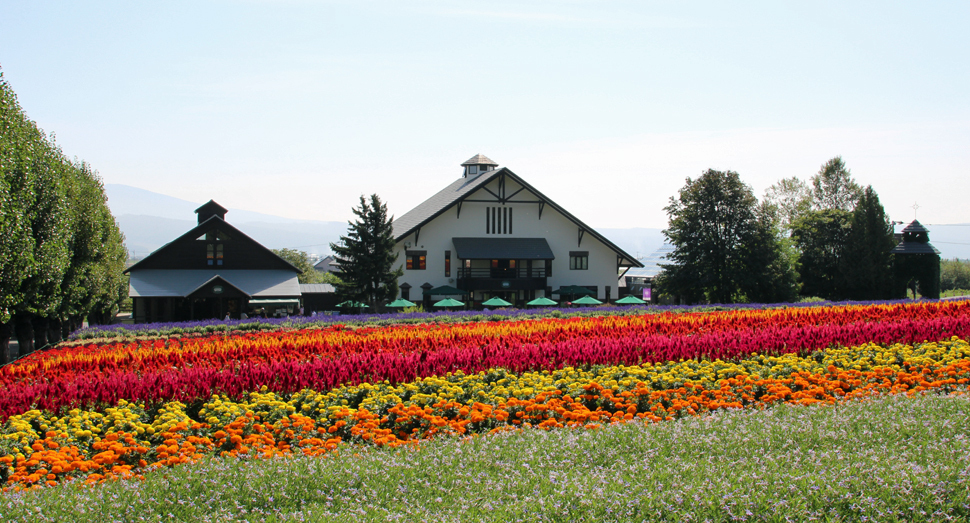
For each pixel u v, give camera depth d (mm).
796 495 6258
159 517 6426
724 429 8617
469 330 22531
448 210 54688
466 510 6449
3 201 21266
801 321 22109
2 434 9711
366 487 7125
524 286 54281
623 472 7184
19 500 6703
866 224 60781
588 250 56969
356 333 22984
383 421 10492
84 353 19781
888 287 60062
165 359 16688
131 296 44312
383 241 45375
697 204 55281
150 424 10703
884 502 6051
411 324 29906
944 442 7438
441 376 13539
